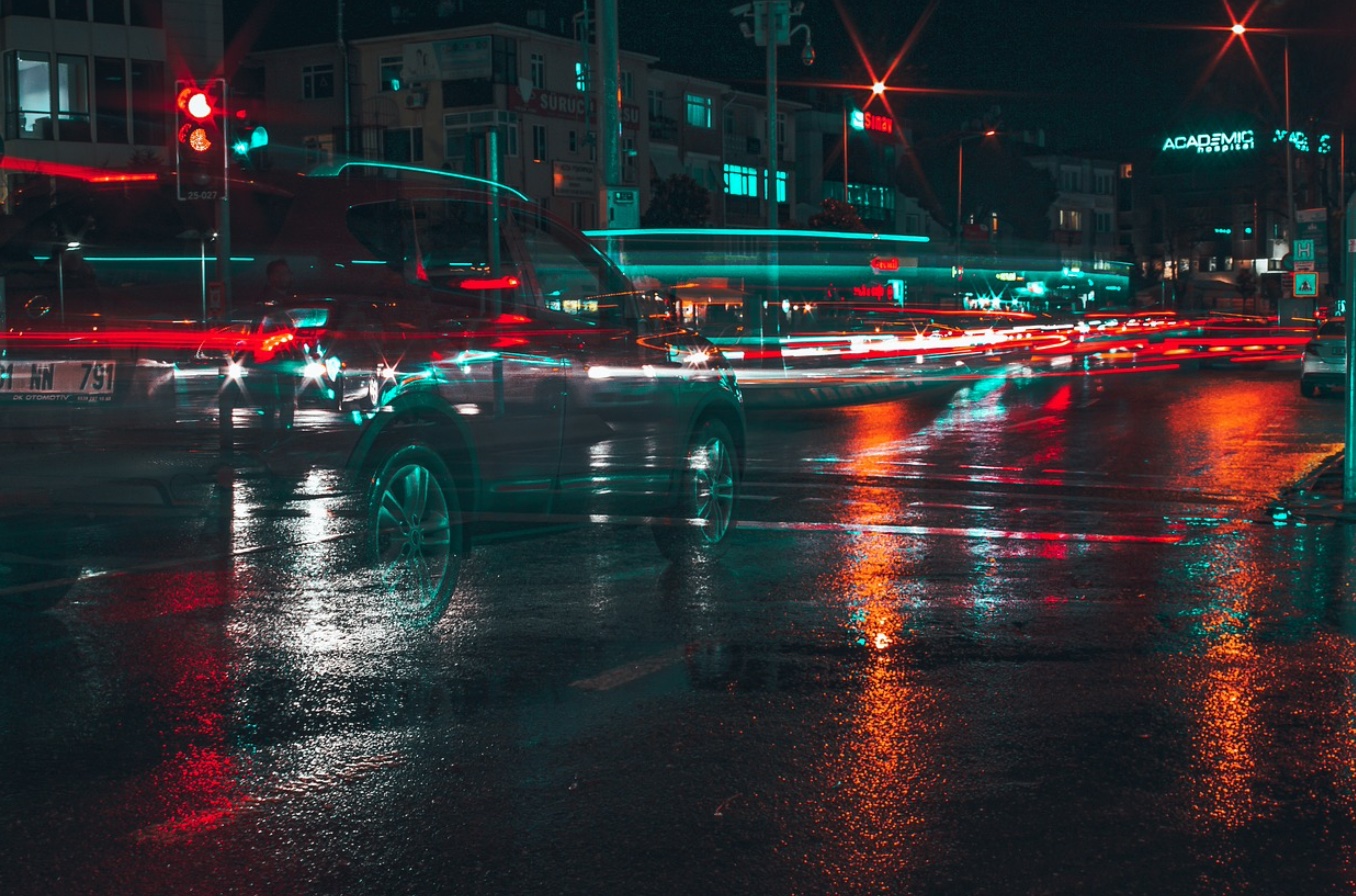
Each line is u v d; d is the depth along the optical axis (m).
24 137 43.41
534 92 59.47
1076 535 10.01
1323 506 11.30
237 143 12.31
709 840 4.16
